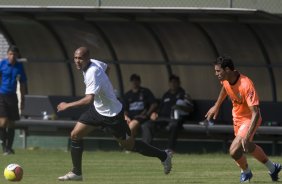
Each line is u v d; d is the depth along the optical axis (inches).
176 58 2411.4
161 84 2453.2
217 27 2315.5
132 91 2284.7
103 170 1708.9
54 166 1822.1
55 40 2477.9
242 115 1343.5
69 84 2524.6
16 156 2142.0
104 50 2463.1
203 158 2098.9
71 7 2144.4
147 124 2249.0
